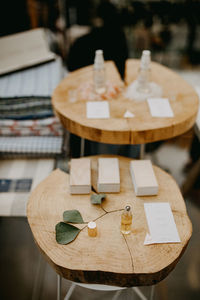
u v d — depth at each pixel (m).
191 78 3.32
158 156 2.50
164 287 1.71
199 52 3.71
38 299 1.67
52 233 1.21
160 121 1.63
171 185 1.39
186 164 2.43
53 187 1.39
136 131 1.57
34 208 1.30
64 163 2.03
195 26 3.68
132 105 1.76
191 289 1.71
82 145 2.05
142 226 1.22
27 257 1.88
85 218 1.25
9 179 1.78
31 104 2.00
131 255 1.12
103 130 1.59
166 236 1.18
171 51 3.69
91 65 2.20
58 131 2.06
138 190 1.32
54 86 2.09
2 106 1.99
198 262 1.84
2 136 2.08
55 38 3.14
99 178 1.35
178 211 1.28
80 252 1.14
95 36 2.30
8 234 2.01
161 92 1.86
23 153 1.98
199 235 1.99
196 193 2.23
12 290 1.72
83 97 1.83
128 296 1.68
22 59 2.33
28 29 2.83
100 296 1.69
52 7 3.25
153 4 3.62
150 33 3.83
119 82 1.98
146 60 1.72
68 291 1.67
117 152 2.42
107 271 1.07
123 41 2.30
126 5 3.60
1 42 2.48
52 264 1.13
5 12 2.64
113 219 1.25
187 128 1.70
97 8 3.58
